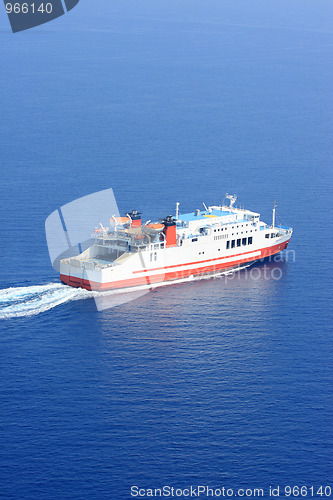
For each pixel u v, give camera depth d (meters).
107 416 109.62
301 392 116.06
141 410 111.19
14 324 137.50
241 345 130.75
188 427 107.50
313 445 104.19
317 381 119.12
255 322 140.00
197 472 99.06
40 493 94.75
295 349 129.50
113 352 127.88
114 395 114.88
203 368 123.00
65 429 106.38
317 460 101.56
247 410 111.44
